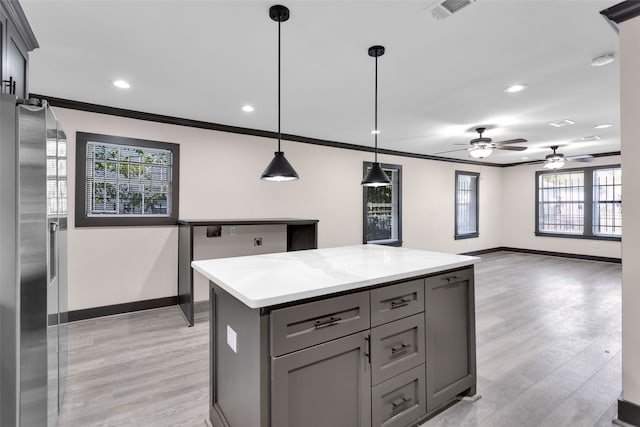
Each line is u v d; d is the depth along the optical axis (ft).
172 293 13.29
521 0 6.00
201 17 6.47
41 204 5.11
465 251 25.63
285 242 16.12
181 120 13.30
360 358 5.36
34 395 5.15
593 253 23.48
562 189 25.18
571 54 8.09
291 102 11.52
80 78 9.36
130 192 12.67
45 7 6.09
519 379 7.93
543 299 14.37
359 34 7.14
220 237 14.16
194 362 8.73
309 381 4.82
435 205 23.71
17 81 6.25
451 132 16.16
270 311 4.47
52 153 5.54
